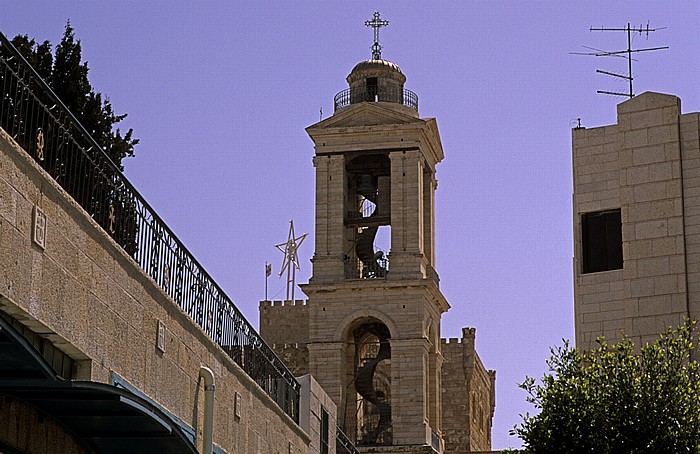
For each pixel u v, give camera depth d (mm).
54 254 24953
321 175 101500
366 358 105375
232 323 39875
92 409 27125
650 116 63344
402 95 104812
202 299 36312
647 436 48156
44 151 25375
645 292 61656
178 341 32969
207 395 34844
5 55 25156
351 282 99188
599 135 64438
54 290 25000
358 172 103500
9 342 22844
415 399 97500
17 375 24844
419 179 100688
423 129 100312
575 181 64500
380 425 98375
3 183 22562
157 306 31297
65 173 26406
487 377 131500
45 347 25734
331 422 55719
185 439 30141
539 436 49375
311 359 99000
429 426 98375
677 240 61656
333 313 99688
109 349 28047
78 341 26250
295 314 116438
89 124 59031
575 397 49500
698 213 61750
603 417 48906
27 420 26547
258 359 43375
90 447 30234
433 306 101750
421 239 100750
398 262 99500
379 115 101062
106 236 27656
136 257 30562
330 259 100250
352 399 99875
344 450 60031
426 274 101000
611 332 61969
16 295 23312
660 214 62219
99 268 27391
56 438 28344
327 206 101125
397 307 99125
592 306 62625
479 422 126312
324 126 101375
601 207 63719
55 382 24359
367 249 101125
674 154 62562
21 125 24469
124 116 61781
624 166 63469
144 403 27109
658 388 49281
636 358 51250
